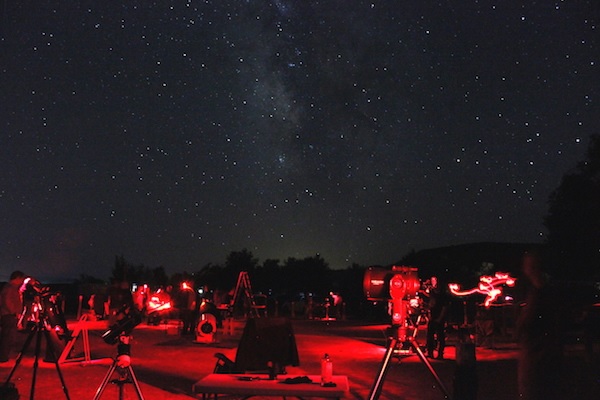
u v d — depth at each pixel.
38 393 10.52
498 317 22.22
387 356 8.09
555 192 29.77
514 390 11.33
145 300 25.25
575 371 13.19
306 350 18.50
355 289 47.31
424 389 11.39
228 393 6.74
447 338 22.72
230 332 23.80
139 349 18.23
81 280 39.50
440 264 39.41
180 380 12.23
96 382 11.74
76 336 14.34
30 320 9.32
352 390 11.22
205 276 53.50
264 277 55.62
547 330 6.61
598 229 28.12
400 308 8.14
